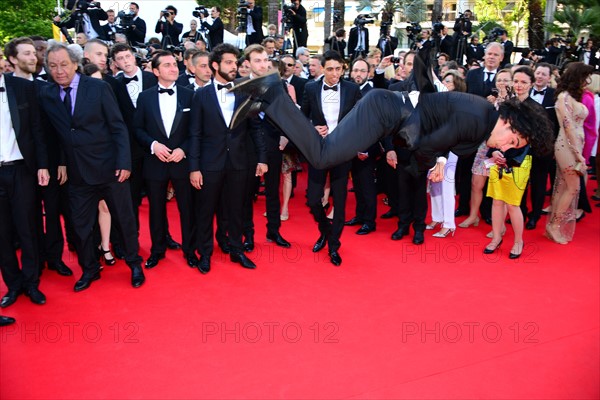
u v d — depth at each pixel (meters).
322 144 2.36
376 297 4.10
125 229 4.23
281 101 2.34
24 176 3.86
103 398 2.85
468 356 3.28
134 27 9.80
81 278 4.25
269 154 5.05
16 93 3.74
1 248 3.91
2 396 2.86
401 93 2.42
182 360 3.21
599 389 2.95
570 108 5.06
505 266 4.77
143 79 4.93
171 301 4.00
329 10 13.67
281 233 5.64
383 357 3.26
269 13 13.34
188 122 4.42
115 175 4.07
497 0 23.34
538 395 2.89
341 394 2.89
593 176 8.20
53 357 3.25
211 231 4.54
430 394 2.89
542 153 2.44
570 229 5.41
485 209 6.09
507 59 11.04
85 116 3.88
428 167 2.49
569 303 4.03
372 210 5.63
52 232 4.45
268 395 2.88
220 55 4.15
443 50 10.03
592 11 13.29
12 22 13.03
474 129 2.32
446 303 4.01
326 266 4.71
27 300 4.02
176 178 4.47
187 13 12.16
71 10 10.16
